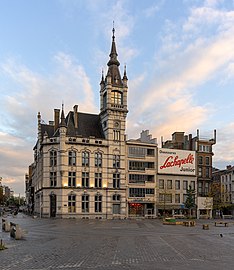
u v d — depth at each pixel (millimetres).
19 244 21938
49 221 52188
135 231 34594
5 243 22344
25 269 14047
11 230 26641
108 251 19484
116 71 74750
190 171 79438
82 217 66562
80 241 24266
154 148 76312
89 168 68688
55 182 67188
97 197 68625
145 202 73000
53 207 66688
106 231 33781
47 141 68375
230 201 94375
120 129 72500
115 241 24672
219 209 84812
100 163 70062
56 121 74500
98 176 69375
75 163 67625
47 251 19016
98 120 76125
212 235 31703
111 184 70312
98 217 67875
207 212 80625
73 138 67875
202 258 17766
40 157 76125
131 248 21062
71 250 19578
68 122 71312
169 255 18562
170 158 77625
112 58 75125
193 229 39375
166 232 34219
